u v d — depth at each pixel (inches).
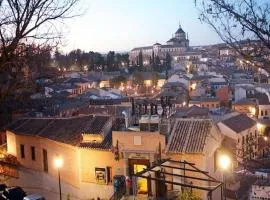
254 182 1019.9
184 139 1150.3
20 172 1524.4
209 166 1122.7
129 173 1180.5
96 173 1226.0
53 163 1368.1
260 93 3388.3
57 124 1485.0
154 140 1150.3
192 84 4694.9
